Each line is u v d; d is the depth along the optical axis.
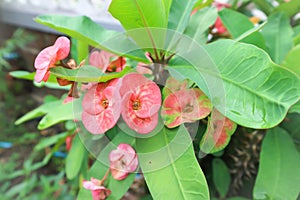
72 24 0.26
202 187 0.20
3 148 0.97
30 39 1.07
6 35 1.20
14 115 1.14
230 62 0.22
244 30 0.31
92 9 0.83
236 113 0.21
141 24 0.23
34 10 1.06
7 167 0.83
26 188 0.68
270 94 0.20
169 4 0.26
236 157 0.32
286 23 0.31
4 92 1.20
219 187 0.30
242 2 0.41
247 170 0.32
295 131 0.28
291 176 0.24
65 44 0.23
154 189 0.21
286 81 0.20
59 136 0.45
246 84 0.21
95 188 0.24
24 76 0.31
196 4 0.30
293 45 0.29
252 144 0.31
